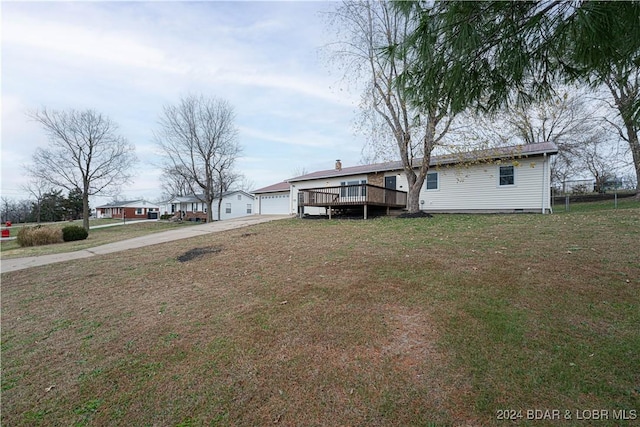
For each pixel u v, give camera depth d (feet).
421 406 6.69
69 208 151.84
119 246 34.14
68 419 7.23
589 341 8.55
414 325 10.21
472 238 22.15
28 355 10.48
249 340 10.21
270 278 16.70
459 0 6.84
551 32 7.14
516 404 6.52
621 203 47.52
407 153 38.88
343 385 7.61
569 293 11.58
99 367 9.39
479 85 8.50
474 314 10.48
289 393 7.51
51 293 17.52
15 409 7.71
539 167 39.17
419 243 21.68
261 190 87.25
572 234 21.09
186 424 6.78
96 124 77.61
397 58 8.68
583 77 8.00
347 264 17.80
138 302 14.99
